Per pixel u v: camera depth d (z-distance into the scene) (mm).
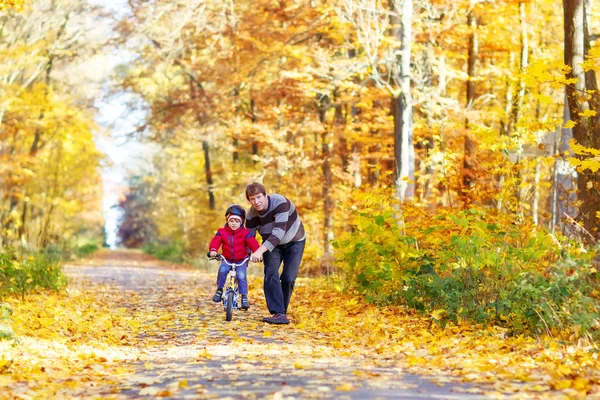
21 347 8250
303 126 26984
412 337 9047
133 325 11125
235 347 8523
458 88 29312
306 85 23672
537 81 12227
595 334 7926
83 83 43250
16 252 19906
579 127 13203
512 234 11188
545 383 5969
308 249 25406
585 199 13141
